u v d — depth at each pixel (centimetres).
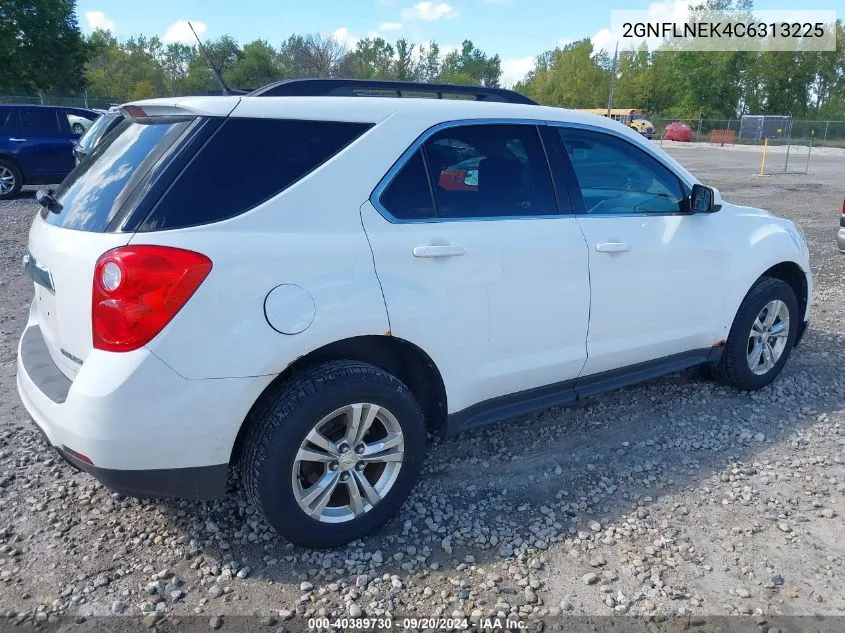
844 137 5322
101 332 253
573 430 422
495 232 334
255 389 269
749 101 7569
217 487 278
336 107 302
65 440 260
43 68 4453
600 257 373
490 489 355
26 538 309
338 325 283
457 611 268
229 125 277
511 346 346
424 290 310
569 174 372
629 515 332
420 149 319
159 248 253
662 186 419
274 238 274
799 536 315
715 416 442
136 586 279
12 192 1470
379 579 285
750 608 270
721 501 345
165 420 256
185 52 8075
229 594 276
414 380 338
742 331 455
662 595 277
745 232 454
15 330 597
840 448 400
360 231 295
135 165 277
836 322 654
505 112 353
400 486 314
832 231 1191
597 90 8050
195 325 256
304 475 298
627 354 399
